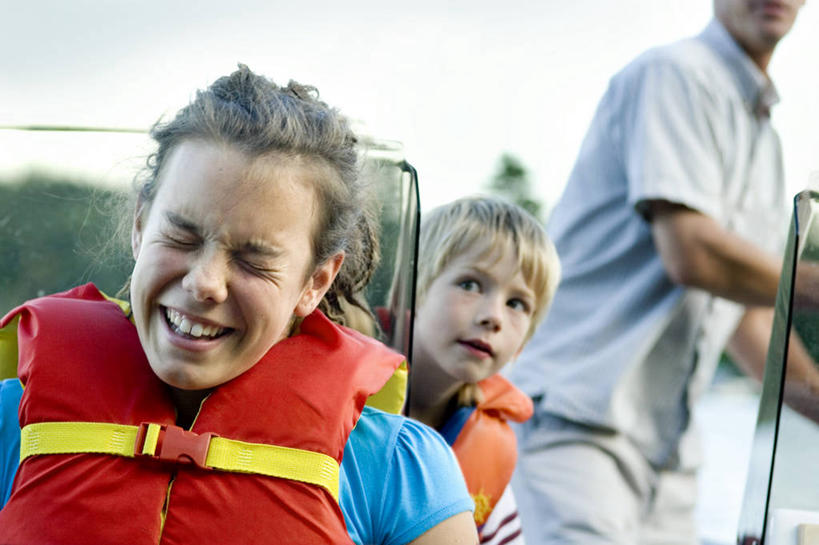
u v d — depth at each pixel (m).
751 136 2.56
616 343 2.48
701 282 2.47
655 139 2.47
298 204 1.22
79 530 1.19
